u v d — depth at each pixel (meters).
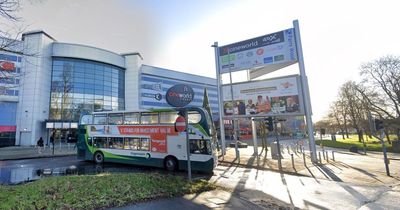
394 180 12.11
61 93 46.00
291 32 20.59
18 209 5.60
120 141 15.98
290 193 8.98
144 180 8.89
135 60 59.25
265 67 24.53
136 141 15.35
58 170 14.09
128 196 7.01
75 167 15.23
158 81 66.38
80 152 17.67
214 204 6.91
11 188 7.74
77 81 48.16
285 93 20.06
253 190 9.36
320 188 9.95
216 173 13.74
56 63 47.16
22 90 42.62
